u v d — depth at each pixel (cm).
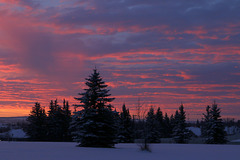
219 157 1850
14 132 8956
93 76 3453
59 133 7900
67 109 8100
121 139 6625
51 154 1898
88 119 3234
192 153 2177
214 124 6519
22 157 1650
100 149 2578
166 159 1666
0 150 2233
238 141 6906
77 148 2692
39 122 8125
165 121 10731
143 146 2378
